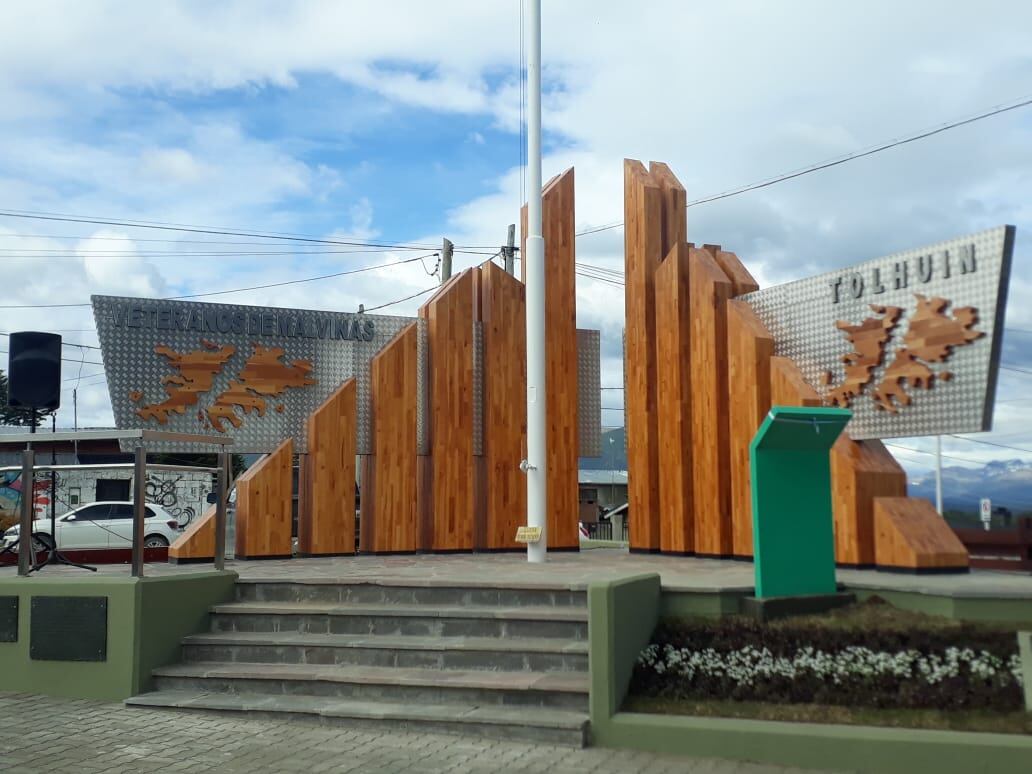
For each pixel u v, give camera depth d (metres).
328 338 15.12
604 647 7.34
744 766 6.73
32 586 9.11
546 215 15.78
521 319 15.72
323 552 14.33
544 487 13.14
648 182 14.80
